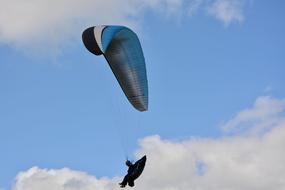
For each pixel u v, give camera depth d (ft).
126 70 164.14
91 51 147.23
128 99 167.94
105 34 149.18
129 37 161.58
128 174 128.57
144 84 166.40
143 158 129.49
